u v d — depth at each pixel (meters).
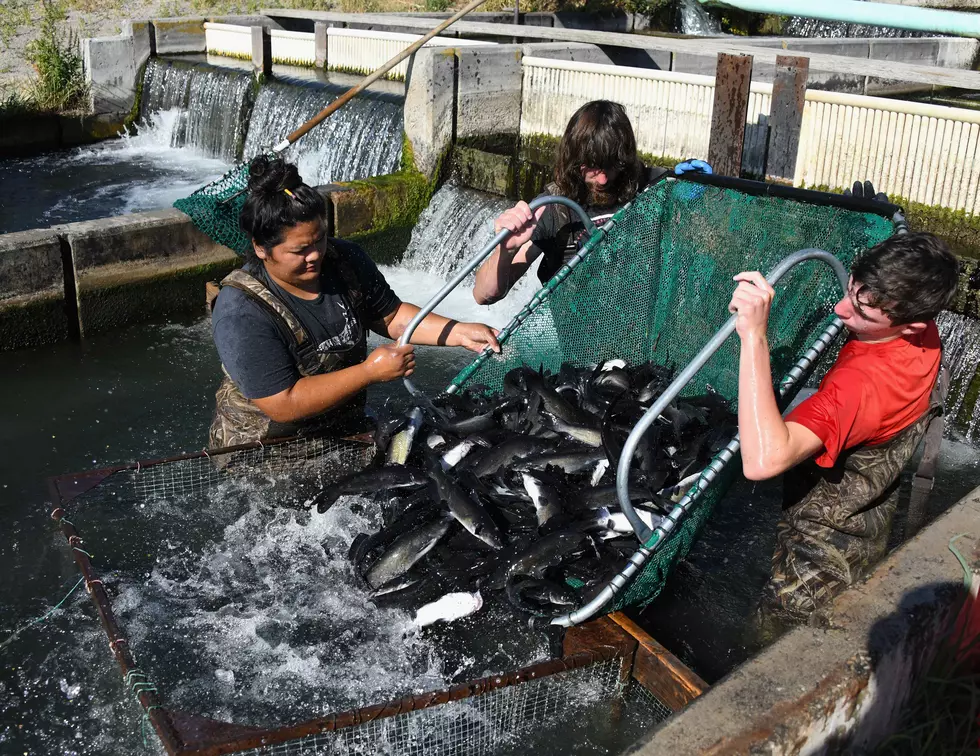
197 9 16.36
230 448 3.68
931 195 6.48
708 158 7.50
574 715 2.88
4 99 12.45
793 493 3.29
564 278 3.86
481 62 8.89
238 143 11.84
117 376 6.43
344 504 3.59
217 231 4.43
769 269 3.82
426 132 8.80
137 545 3.53
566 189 3.97
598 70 8.49
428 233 8.92
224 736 2.44
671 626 3.26
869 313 2.75
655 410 2.70
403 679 2.94
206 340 7.19
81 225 7.14
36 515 4.53
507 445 3.47
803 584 3.22
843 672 2.34
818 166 7.06
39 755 2.92
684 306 4.29
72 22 15.04
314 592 3.31
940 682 2.63
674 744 2.11
